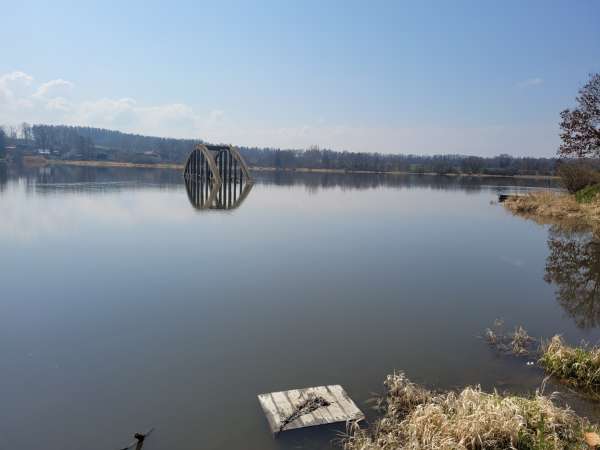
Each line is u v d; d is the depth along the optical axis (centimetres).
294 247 1605
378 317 903
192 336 781
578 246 1739
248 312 913
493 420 476
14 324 822
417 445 457
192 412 543
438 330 838
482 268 1366
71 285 1070
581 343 753
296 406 541
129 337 772
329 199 3606
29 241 1558
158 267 1264
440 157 14662
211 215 2377
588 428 491
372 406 561
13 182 3944
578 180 2945
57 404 560
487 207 3244
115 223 1992
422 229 2127
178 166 10994
